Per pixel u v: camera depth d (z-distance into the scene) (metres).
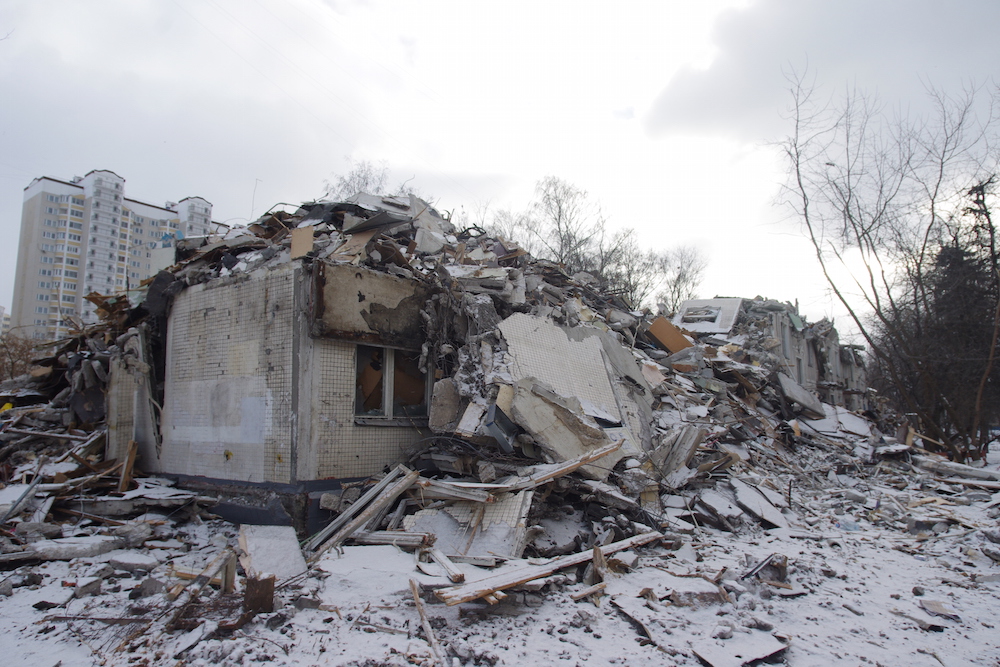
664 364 13.15
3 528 6.31
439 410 7.52
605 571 5.32
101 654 3.74
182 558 5.96
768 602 5.06
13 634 4.05
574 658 3.79
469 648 3.75
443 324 8.21
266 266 7.69
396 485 6.34
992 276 15.48
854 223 14.66
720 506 8.00
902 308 15.89
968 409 16.42
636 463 7.66
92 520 6.93
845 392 22.06
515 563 5.15
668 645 3.97
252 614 4.17
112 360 8.73
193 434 8.13
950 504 9.19
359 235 8.14
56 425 9.30
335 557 5.48
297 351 6.96
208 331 8.14
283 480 6.84
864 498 9.82
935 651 4.12
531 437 6.77
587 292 14.01
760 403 13.97
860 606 5.07
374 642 3.88
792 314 20.03
